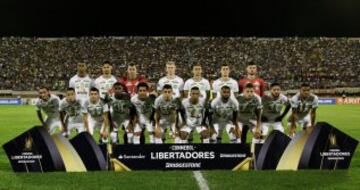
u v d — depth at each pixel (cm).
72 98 1041
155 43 5300
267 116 1052
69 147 781
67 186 681
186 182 706
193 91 971
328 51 5153
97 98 1012
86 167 782
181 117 991
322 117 2166
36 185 688
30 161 774
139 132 1004
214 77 4647
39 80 4462
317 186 684
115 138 1027
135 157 789
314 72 4797
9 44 5081
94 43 5250
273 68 4881
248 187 675
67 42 5241
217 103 980
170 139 1255
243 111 1011
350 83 4422
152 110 1012
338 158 802
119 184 693
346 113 2462
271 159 796
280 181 713
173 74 1186
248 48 5238
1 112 2575
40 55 4950
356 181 716
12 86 4288
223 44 5309
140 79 1185
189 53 5128
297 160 799
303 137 802
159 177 739
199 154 796
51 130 1131
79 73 1216
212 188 669
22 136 775
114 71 4784
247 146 799
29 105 3516
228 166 796
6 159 923
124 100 1006
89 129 1024
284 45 5284
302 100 1045
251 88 991
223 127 1007
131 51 5134
